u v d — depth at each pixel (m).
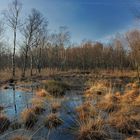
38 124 6.93
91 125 6.10
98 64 48.44
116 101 9.45
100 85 13.84
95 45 52.72
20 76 27.25
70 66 49.06
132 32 27.94
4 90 15.35
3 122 6.80
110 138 5.70
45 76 27.72
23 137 5.52
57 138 5.88
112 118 6.78
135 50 28.06
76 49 52.41
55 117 7.11
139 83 17.45
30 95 12.48
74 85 17.20
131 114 7.16
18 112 8.36
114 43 48.28
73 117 7.47
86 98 10.68
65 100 10.24
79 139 5.79
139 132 6.00
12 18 28.42
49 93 12.47
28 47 32.66
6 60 44.00
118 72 32.22
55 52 48.88
